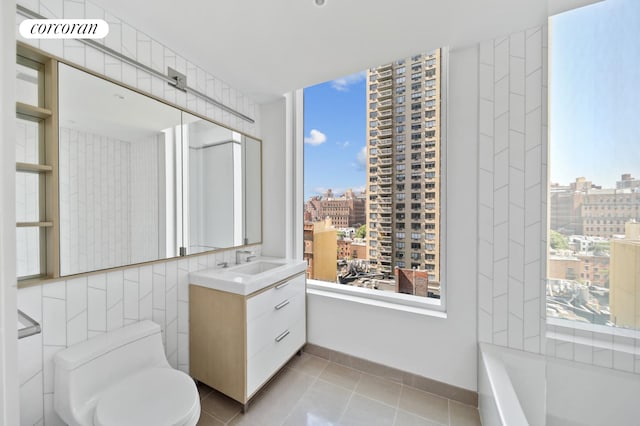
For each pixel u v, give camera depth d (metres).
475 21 1.39
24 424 1.06
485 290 1.58
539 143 1.45
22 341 1.06
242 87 2.14
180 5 1.28
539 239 1.46
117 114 1.37
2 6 0.37
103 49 1.29
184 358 1.71
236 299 1.53
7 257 0.37
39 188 1.13
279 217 2.39
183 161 1.72
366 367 1.93
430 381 1.72
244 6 1.29
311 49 1.64
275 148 2.41
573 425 0.80
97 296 1.29
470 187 1.62
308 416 1.52
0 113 0.37
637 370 0.66
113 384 1.21
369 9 1.31
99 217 1.29
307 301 2.17
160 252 1.58
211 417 1.51
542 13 1.33
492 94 1.55
